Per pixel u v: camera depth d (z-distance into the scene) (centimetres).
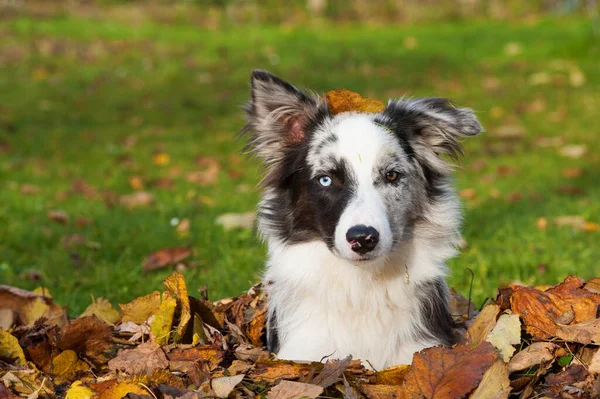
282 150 520
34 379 436
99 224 932
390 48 2369
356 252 442
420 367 412
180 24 2709
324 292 484
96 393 415
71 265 786
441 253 496
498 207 995
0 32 2405
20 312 565
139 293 691
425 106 517
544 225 890
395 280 482
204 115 1683
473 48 2358
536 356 436
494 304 491
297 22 2794
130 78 2014
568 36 2409
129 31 2516
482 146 1406
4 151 1344
